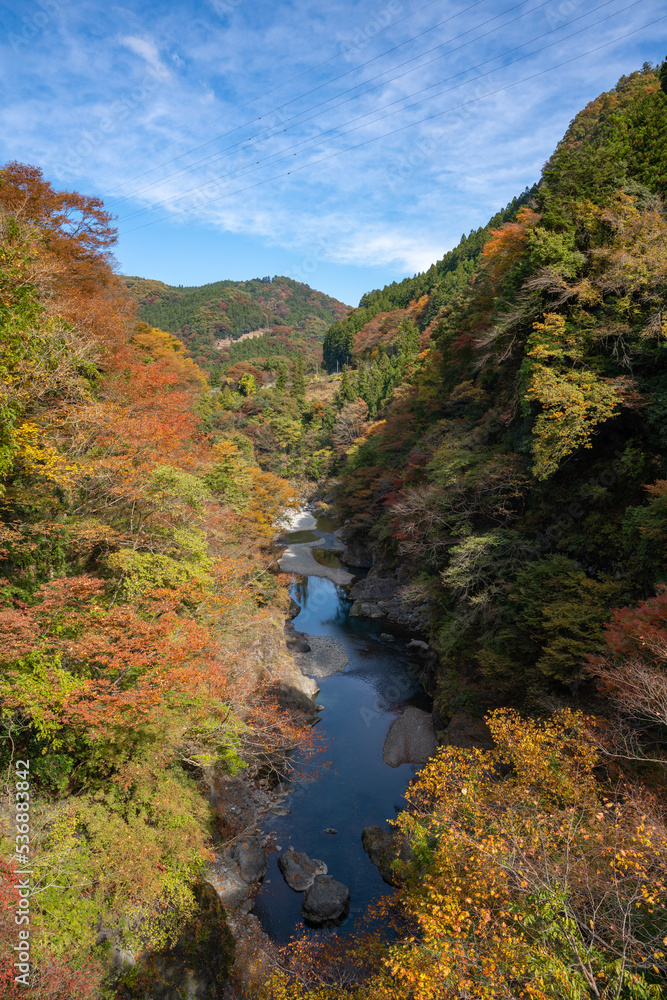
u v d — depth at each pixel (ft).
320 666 101.45
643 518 51.55
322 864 56.59
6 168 59.47
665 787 32.86
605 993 19.43
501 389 101.81
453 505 92.12
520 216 96.02
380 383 290.97
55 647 38.29
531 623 58.23
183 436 68.95
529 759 36.45
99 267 72.02
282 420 269.64
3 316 39.11
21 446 42.75
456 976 22.47
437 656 91.25
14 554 43.21
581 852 26.37
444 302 314.76
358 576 161.68
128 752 42.37
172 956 38.14
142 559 51.96
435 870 32.12
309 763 73.61
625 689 37.37
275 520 137.59
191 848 42.55
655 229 68.28
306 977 42.45
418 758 73.97
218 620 64.54
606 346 69.87
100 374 65.92
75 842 35.01
